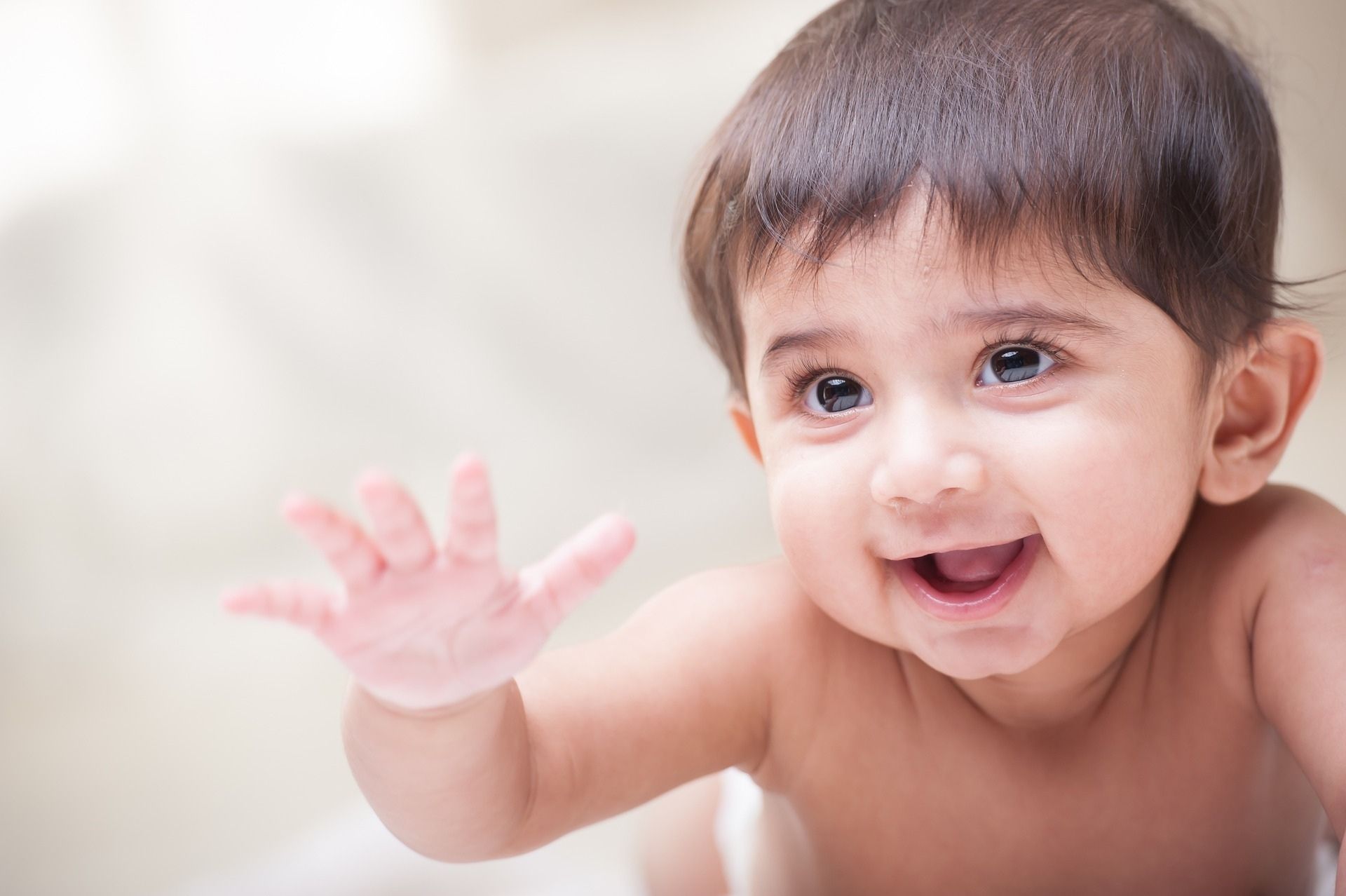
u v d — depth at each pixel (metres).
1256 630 0.85
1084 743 0.91
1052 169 0.78
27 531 2.16
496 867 1.30
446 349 2.30
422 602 0.65
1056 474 0.76
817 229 0.79
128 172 2.36
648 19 2.43
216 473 2.20
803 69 0.89
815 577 0.82
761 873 1.09
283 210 2.36
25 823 1.52
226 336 2.30
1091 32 0.86
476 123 2.39
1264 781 0.91
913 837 0.94
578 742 0.85
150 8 2.39
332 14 2.45
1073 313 0.77
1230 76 0.90
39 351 2.28
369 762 0.74
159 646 1.98
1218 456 0.87
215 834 1.44
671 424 2.21
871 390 0.79
